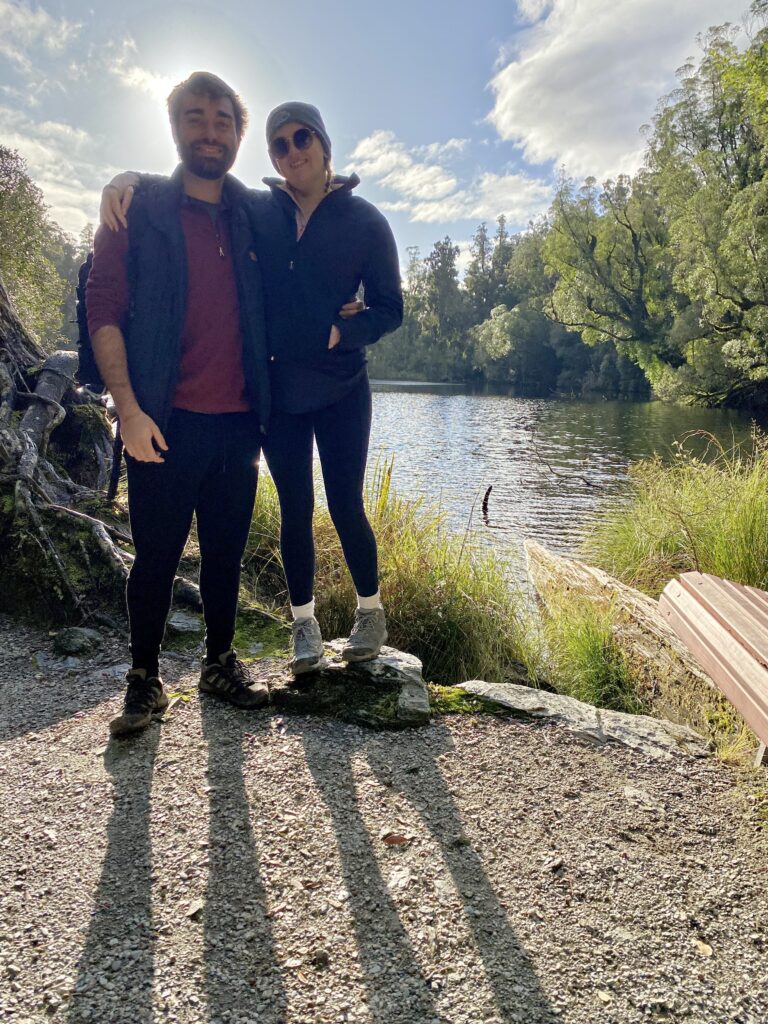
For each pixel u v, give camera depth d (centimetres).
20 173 1969
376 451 1780
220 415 207
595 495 1189
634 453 1745
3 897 146
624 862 167
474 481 1338
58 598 297
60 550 315
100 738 210
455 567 390
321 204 213
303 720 226
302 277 210
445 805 185
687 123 3123
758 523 452
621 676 341
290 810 178
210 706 231
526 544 634
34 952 133
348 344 214
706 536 513
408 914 146
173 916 143
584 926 146
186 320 198
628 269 3484
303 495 225
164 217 192
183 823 172
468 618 359
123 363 187
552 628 396
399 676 239
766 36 2297
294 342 212
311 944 137
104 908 144
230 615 230
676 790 200
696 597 256
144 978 128
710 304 2522
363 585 240
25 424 376
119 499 395
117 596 300
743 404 2855
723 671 212
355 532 233
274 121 202
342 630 348
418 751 212
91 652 270
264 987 127
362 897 150
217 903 147
